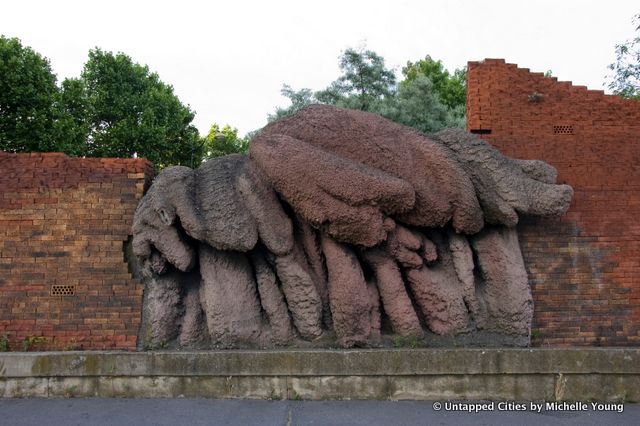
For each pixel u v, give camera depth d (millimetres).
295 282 6020
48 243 6285
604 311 6562
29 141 16469
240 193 6102
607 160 6898
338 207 5773
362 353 5383
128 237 6328
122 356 5414
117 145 23094
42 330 6082
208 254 6148
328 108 6469
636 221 6746
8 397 5367
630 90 13422
